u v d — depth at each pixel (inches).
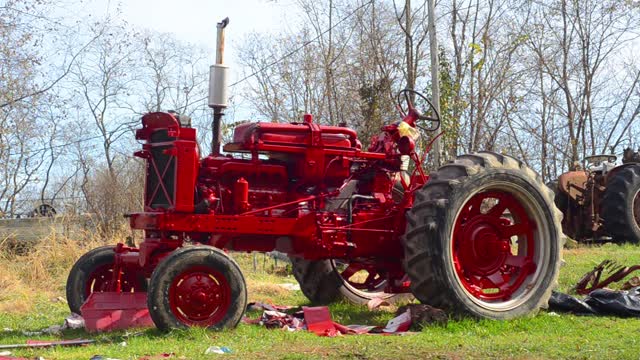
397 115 783.7
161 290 255.1
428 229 285.6
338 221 306.2
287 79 987.3
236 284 262.4
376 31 922.7
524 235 313.4
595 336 255.0
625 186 562.3
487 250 308.0
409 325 278.2
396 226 314.5
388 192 323.3
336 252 305.4
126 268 307.6
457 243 305.0
